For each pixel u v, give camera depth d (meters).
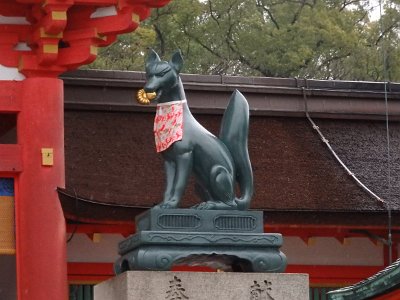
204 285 13.55
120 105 27.00
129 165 25.80
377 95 28.86
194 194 24.94
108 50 42.41
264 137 27.41
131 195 24.97
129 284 13.38
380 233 26.39
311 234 26.09
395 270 13.51
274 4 47.62
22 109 23.28
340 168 26.95
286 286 13.77
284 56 45.12
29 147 23.14
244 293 13.66
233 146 14.32
